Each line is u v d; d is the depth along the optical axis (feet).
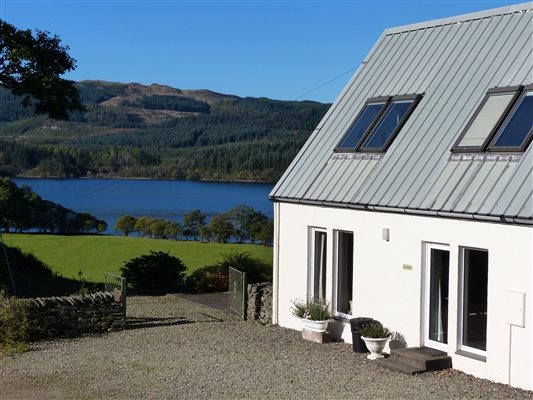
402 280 44.78
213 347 49.93
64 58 84.43
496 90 44.45
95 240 170.19
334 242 51.55
